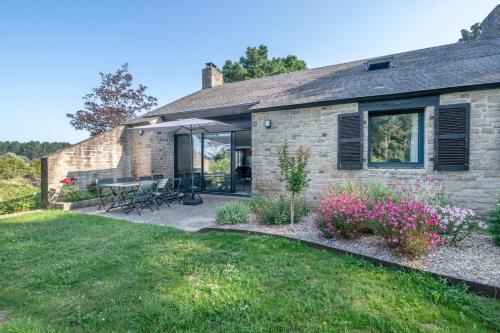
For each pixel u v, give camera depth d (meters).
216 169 10.82
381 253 3.80
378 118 6.86
